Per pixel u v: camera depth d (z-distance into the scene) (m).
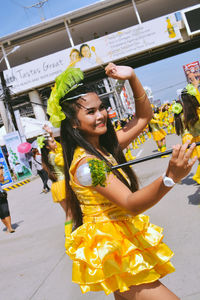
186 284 3.08
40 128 20.66
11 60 30.66
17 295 3.81
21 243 5.98
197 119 5.44
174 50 26.05
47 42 28.56
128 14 28.39
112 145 1.98
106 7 26.11
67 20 25.83
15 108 33.47
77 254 1.69
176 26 22.39
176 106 5.59
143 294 1.62
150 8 28.55
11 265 4.90
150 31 22.53
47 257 4.86
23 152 11.50
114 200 1.58
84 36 30.00
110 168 1.58
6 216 7.08
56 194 4.70
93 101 1.72
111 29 30.39
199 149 5.71
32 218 7.96
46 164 4.72
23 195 13.27
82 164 1.64
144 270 1.64
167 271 1.75
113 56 22.75
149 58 26.25
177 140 15.65
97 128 1.74
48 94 26.88
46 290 3.74
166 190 1.42
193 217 4.70
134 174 1.97
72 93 1.70
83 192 1.70
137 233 1.72
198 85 5.61
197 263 3.39
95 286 1.70
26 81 23.39
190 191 6.02
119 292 1.71
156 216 5.15
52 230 6.31
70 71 1.72
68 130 1.75
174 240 4.08
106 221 1.70
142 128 2.06
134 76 1.91
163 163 9.57
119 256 1.66
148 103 2.03
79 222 1.84
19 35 25.72
